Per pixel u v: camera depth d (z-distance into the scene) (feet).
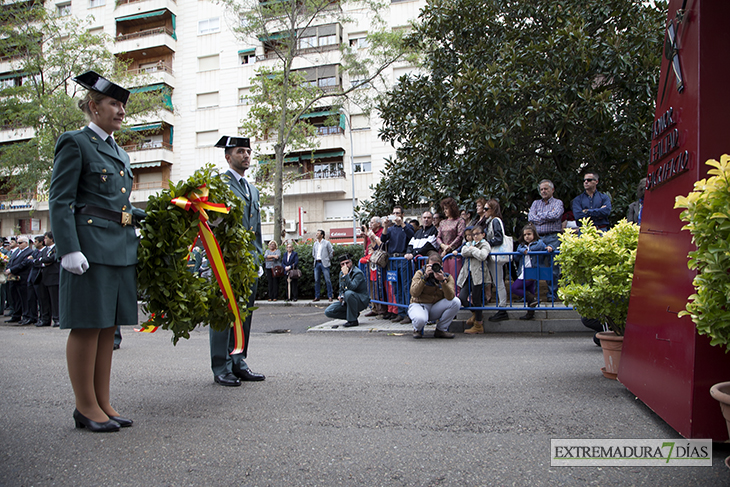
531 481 7.47
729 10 9.35
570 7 36.01
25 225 116.67
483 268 25.11
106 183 10.03
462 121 34.45
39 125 61.98
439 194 37.09
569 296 14.20
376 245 31.81
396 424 10.11
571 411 10.82
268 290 46.60
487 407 11.20
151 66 108.58
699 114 9.18
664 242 10.21
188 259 11.37
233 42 103.50
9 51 64.23
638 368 11.18
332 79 94.17
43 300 36.19
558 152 34.55
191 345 22.72
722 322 7.64
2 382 14.87
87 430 9.95
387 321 29.35
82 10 110.52
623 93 33.45
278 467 8.04
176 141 106.01
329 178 99.09
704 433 8.50
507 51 34.22
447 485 7.35
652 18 34.63
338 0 56.80
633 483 7.38
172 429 9.95
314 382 13.92
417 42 43.01
